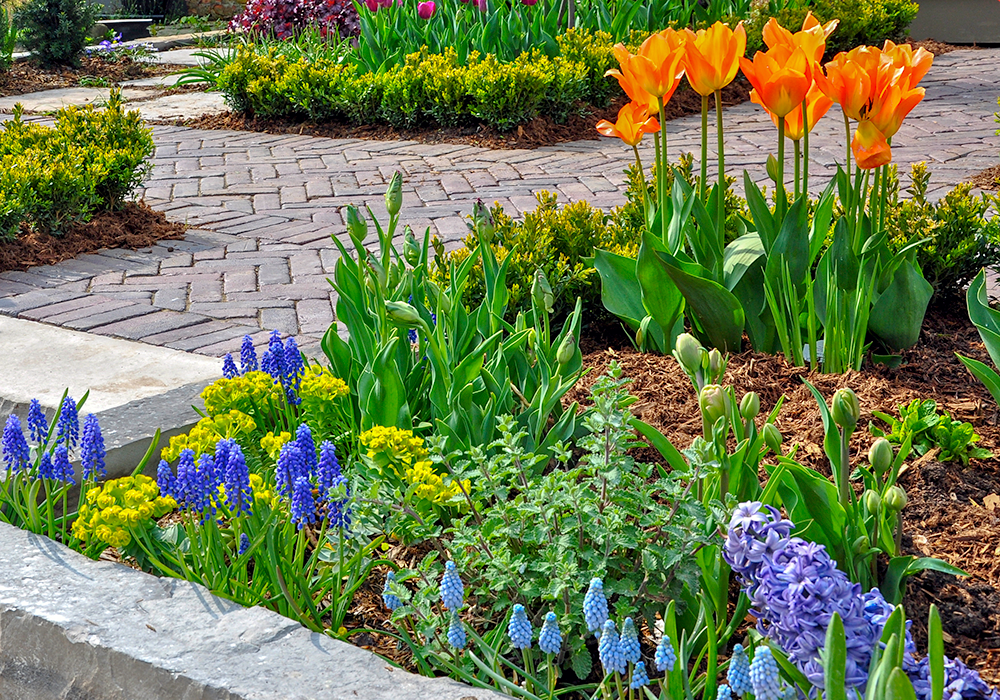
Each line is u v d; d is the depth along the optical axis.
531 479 2.86
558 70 10.98
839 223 3.81
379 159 9.98
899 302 3.84
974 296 3.39
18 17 17.84
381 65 11.91
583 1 14.04
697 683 2.19
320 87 11.71
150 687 2.22
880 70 3.50
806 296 3.77
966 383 3.69
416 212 7.73
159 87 15.76
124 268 6.43
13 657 2.45
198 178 9.23
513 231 4.72
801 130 3.87
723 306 3.78
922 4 15.97
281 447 2.70
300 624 2.38
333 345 3.38
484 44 12.50
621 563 2.43
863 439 3.24
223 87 12.45
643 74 3.72
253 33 16.27
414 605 2.29
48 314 5.46
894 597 2.41
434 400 3.10
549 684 2.14
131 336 5.07
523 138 10.55
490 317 3.53
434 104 11.10
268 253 6.74
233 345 4.92
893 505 2.32
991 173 8.08
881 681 1.61
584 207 4.87
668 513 2.32
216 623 2.38
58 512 3.29
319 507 2.70
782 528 2.05
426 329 3.01
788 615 1.92
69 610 2.45
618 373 2.72
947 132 9.88
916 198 4.77
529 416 3.12
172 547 2.76
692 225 4.06
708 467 2.28
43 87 16.23
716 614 2.40
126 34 23.70
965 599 2.52
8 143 7.73
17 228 6.61
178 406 3.70
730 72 3.80
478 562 2.41
